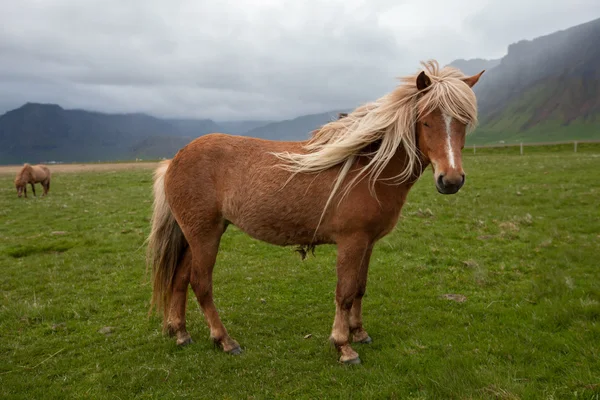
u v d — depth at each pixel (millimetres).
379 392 3562
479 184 16156
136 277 7449
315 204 4184
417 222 10445
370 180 4016
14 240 10492
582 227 9000
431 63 4102
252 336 5012
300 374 4027
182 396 3758
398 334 4777
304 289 6570
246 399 3660
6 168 52031
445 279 6527
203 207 4516
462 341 4383
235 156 4531
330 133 4480
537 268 6660
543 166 20734
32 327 5461
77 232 11164
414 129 3957
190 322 5535
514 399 3213
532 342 4188
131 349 4750
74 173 34250
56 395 3832
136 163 50844
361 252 4105
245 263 8102
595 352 3803
